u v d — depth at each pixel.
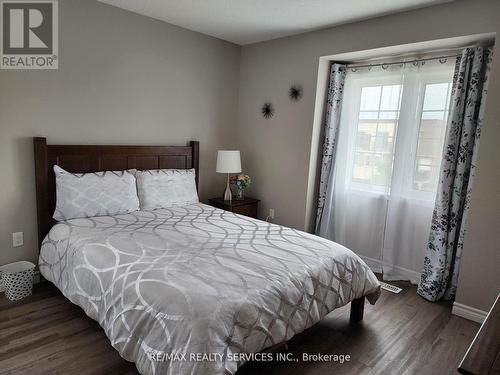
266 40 3.94
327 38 3.38
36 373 1.82
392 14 2.89
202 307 1.53
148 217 2.91
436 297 2.89
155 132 3.56
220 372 1.41
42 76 2.72
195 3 2.90
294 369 1.97
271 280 1.83
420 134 3.17
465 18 2.51
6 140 2.61
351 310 2.53
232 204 3.81
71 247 2.29
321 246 2.39
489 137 2.43
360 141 3.60
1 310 2.41
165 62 3.52
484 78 2.68
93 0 2.91
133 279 1.78
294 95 3.72
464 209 2.81
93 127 3.08
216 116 4.14
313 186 3.81
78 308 2.48
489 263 2.50
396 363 2.06
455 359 2.13
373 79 3.44
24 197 2.75
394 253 3.42
